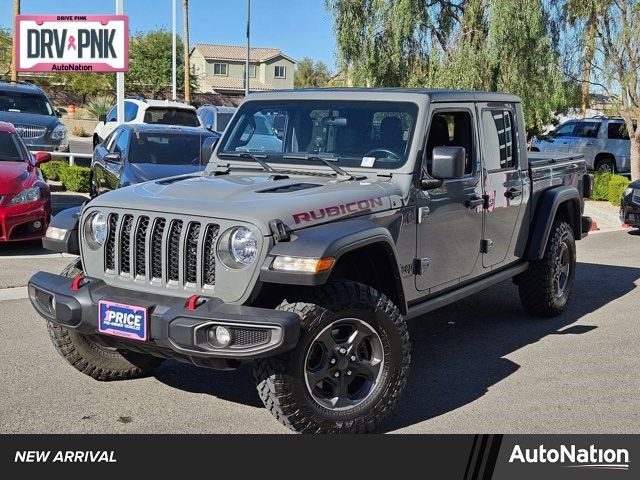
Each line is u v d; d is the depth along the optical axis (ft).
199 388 18.38
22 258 32.12
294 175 18.33
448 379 19.42
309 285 14.02
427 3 63.62
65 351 17.75
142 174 37.52
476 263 20.77
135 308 14.46
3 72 155.94
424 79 65.26
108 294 15.24
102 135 68.39
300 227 14.71
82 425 16.06
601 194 60.54
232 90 233.35
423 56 65.26
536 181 23.89
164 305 14.48
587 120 82.99
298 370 14.29
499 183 21.49
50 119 59.41
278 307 14.58
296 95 19.71
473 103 20.30
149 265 15.24
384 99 18.56
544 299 24.72
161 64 173.58
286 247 14.23
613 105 64.64
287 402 14.33
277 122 19.54
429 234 18.37
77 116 144.66
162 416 16.62
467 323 24.88
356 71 65.92
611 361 20.95
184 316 13.84
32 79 157.28
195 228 14.82
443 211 18.81
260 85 239.09
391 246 16.03
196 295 14.66
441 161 17.08
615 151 80.69
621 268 34.60
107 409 16.92
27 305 24.94
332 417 14.90
